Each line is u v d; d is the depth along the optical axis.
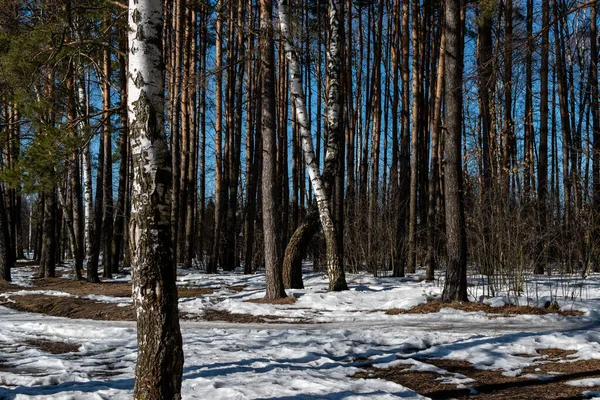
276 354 8.52
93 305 15.59
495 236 14.23
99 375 7.48
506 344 8.82
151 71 4.99
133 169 4.96
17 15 14.73
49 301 16.56
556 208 18.47
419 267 25.27
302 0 26.47
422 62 25.08
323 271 24.84
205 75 15.50
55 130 15.41
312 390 6.39
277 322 12.59
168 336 4.80
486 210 15.19
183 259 30.86
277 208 15.16
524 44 10.37
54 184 16.11
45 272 24.66
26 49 14.05
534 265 15.66
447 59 12.95
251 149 26.06
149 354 4.77
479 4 13.61
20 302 17.20
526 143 24.02
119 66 19.02
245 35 24.53
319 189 16.33
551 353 8.42
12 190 35.72
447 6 12.94
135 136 4.93
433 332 9.95
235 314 13.71
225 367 7.61
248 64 26.80
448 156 13.19
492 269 14.16
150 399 4.73
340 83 17.03
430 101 27.30
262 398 6.06
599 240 17.77
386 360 8.16
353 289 16.36
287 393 6.23
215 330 10.98
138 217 4.87
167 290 4.84
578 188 19.77
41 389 6.62
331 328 11.15
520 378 7.08
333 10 16.92
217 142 25.94
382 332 10.10
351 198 25.38
